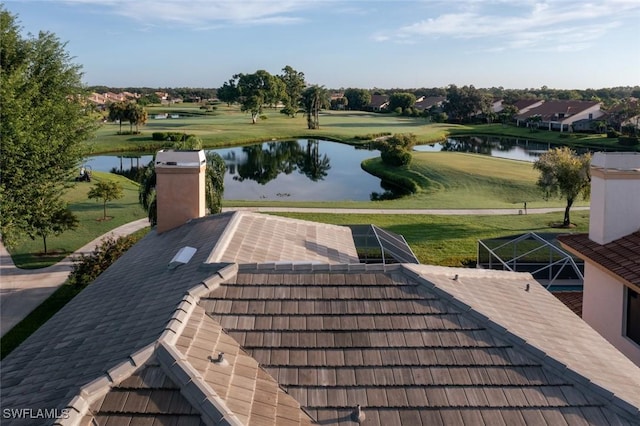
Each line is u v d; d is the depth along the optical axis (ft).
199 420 18.67
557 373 22.74
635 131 325.21
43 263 90.12
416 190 176.86
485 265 80.84
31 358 26.86
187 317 24.50
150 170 81.25
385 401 21.36
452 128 401.49
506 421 20.54
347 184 195.11
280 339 24.30
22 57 83.66
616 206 43.57
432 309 26.23
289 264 29.07
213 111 543.39
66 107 85.20
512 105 465.06
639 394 22.86
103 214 124.98
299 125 401.29
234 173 217.77
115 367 20.35
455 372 22.67
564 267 72.02
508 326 25.67
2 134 70.33
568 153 120.47
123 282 35.06
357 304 26.50
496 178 185.88
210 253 31.60
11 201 73.82
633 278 37.91
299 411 20.89
